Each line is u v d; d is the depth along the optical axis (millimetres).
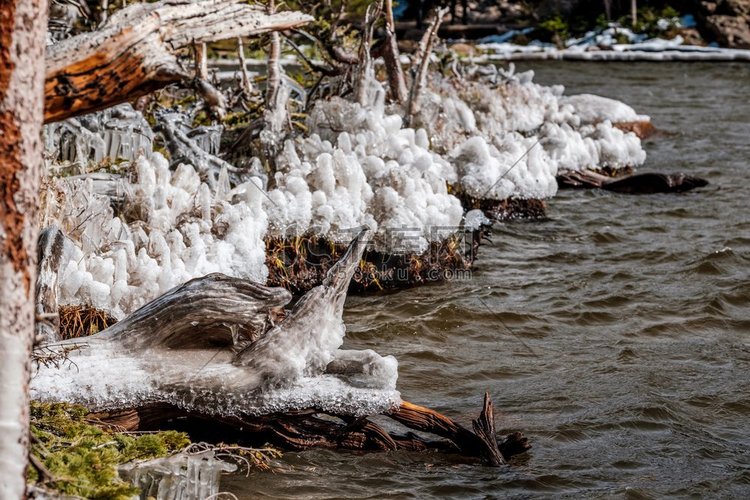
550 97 24453
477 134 20188
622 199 20328
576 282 14953
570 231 17828
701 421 10328
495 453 9070
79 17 17484
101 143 13844
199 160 14633
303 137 17062
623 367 11734
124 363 8359
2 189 4988
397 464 8930
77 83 6172
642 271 15672
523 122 22766
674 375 11523
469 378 11336
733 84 39969
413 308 13445
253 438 8914
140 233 11711
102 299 10406
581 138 22375
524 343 12539
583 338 12797
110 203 12414
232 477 8430
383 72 25344
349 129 16656
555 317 13500
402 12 57625
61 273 9852
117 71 6234
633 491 8664
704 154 25391
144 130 14594
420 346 12266
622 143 22469
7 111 4941
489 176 18125
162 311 8445
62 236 9258
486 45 51312
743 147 26406
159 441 7688
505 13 57938
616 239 17453
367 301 13703
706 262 15938
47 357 8219
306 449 8969
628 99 35594
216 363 8531
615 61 48562
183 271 11219
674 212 19281
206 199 12625
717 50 50000
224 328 8562
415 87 18984
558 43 51969
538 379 11336
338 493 8336
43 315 5539
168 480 7426
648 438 9852
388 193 14219
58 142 13500
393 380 8930
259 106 18578
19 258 5059
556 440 9719
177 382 8375
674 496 8656
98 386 8219
